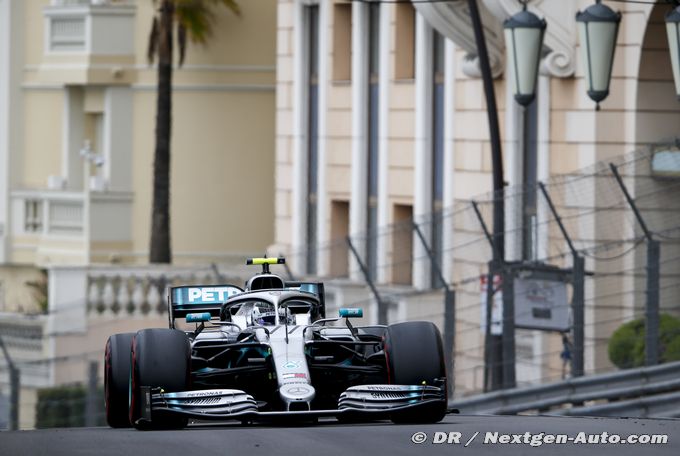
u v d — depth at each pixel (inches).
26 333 3983.8
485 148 3068.4
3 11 4869.6
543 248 2475.4
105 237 4525.1
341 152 3705.7
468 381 2674.7
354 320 3029.0
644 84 2687.0
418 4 2915.8
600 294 2468.0
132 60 4581.7
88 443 1280.8
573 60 2743.6
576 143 2755.9
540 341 2637.8
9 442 1317.7
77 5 4589.1
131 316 3981.3
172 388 1380.4
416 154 3380.9
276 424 1451.8
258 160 4606.3
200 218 4591.5
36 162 4859.7
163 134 4311.0
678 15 2119.8
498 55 2952.8
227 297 1643.7
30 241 4781.0
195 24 4367.6
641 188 2361.0
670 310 2299.5
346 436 1280.8
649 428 1375.5
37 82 4847.4
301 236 3878.0
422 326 1425.9
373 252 3061.0
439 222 2591.0
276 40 4598.9
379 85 3563.0
